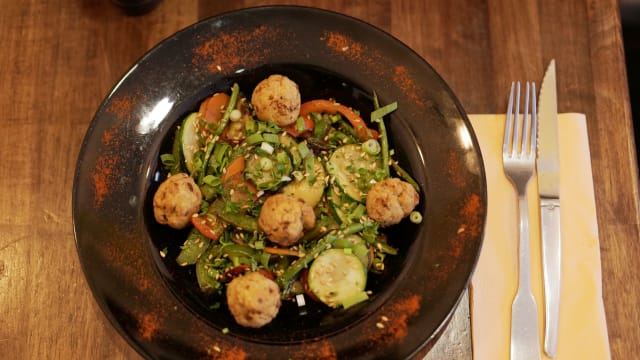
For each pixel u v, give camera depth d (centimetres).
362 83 50
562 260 50
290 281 48
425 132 49
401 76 50
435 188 48
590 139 54
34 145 54
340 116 52
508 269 50
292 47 51
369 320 45
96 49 56
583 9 58
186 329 44
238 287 44
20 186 53
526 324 47
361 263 47
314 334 45
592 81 55
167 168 50
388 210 47
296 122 51
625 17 70
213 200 49
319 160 51
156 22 57
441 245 46
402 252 48
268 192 49
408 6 58
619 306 50
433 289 45
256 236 48
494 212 51
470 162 47
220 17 50
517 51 56
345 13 57
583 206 51
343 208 49
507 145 52
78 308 49
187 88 50
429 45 57
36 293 50
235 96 51
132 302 45
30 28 57
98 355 48
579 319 48
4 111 54
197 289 47
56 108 55
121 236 46
